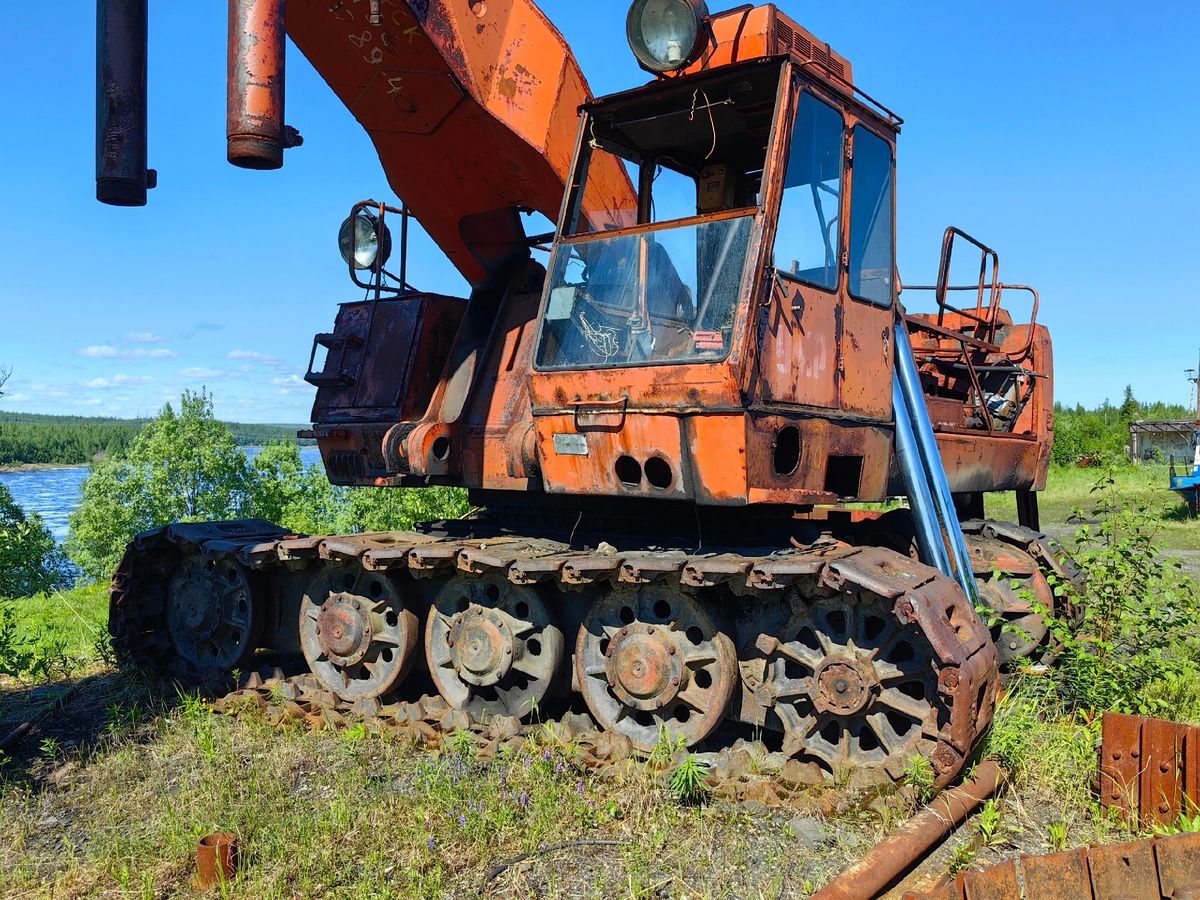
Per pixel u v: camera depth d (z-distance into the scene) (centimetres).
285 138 486
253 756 566
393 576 632
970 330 896
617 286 530
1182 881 333
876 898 369
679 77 532
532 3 630
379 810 471
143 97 512
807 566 464
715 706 515
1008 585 713
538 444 548
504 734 564
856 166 568
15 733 621
